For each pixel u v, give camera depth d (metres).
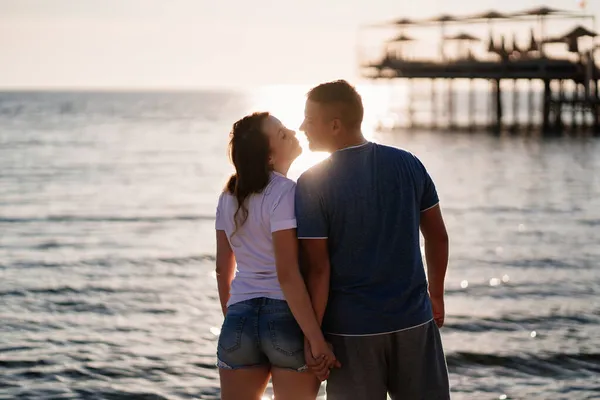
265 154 3.50
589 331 10.19
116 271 14.84
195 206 25.73
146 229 20.70
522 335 10.04
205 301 12.23
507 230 19.92
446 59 47.56
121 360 8.91
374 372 3.43
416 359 3.46
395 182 3.43
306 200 3.39
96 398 7.63
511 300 12.22
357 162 3.42
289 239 3.41
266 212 3.45
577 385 8.00
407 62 47.84
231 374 3.54
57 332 10.19
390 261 3.41
